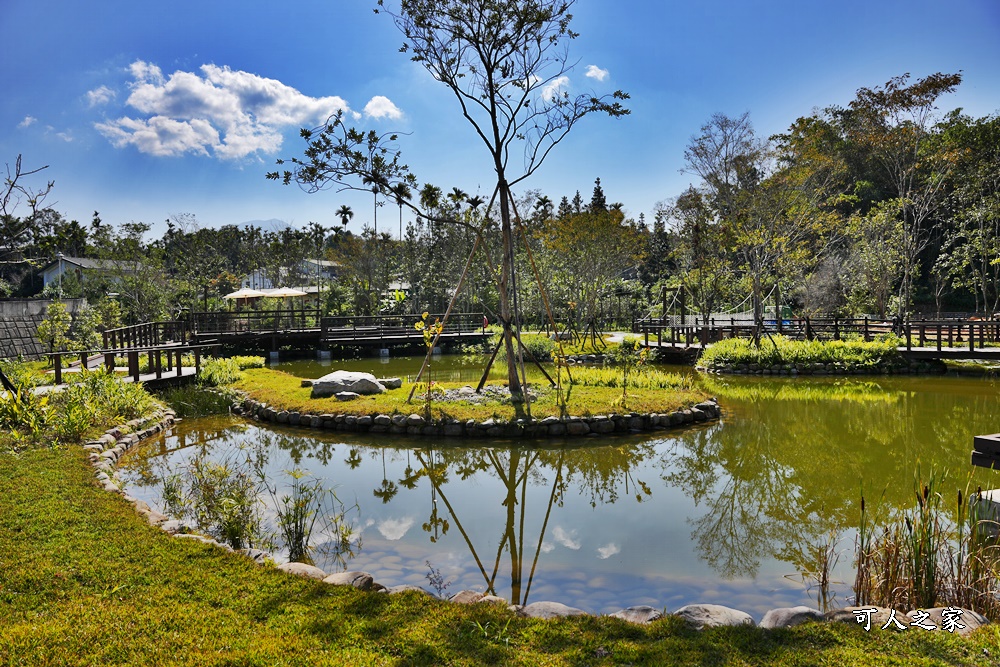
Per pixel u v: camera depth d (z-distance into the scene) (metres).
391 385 13.66
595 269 29.33
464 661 3.18
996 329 20.59
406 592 4.00
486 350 25.28
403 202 10.92
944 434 10.48
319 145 10.25
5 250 8.25
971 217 26.73
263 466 8.70
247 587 4.04
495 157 11.23
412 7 10.33
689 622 3.62
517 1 10.17
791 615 3.64
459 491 7.75
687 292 30.08
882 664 3.10
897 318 19.91
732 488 7.84
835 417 11.98
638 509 7.09
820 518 6.66
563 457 9.20
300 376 18.64
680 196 27.23
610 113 11.01
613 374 14.84
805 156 20.69
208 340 22.77
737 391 15.41
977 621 3.57
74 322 19.20
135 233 29.72
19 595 3.85
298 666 3.10
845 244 30.61
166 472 8.15
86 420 8.67
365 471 8.59
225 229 54.56
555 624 3.61
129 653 3.20
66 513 5.34
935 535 4.27
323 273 49.28
